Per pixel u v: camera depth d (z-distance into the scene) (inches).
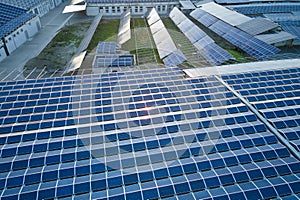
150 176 690.2
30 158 727.1
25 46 2094.0
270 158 749.3
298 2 2933.1
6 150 751.1
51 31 2411.4
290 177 687.1
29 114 928.3
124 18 2598.4
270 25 1998.0
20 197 623.8
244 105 976.9
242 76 1214.3
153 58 1876.2
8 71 1732.3
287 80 1165.7
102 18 2817.4
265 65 1354.6
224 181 675.4
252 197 635.5
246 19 2212.1
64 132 829.2
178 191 653.3
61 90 1105.4
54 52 2005.4
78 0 3125.0
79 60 1704.0
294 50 1951.3
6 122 884.0
